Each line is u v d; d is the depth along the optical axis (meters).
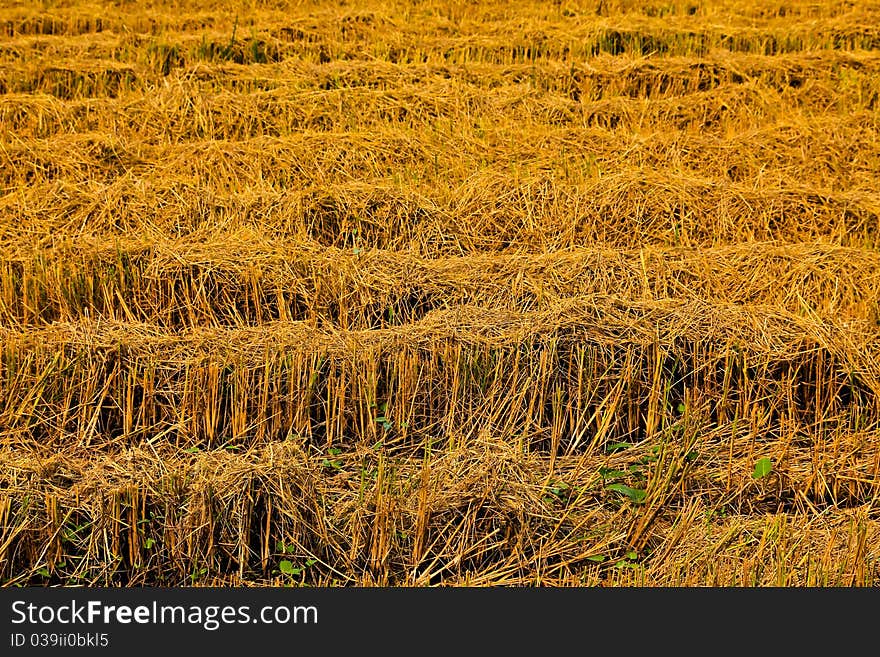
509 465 10.43
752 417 11.69
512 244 15.24
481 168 17.22
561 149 18.05
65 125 18.81
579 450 11.62
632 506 10.52
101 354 11.52
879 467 11.13
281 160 17.19
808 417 11.98
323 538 9.76
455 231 15.37
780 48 24.00
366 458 11.05
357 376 11.54
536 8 27.14
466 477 10.22
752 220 15.75
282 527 9.78
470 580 9.62
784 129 18.92
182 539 9.54
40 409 11.36
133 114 19.12
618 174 16.56
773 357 11.80
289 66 21.69
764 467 10.73
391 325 13.12
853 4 26.78
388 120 19.41
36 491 9.53
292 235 15.05
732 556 9.89
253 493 9.73
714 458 11.28
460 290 13.39
